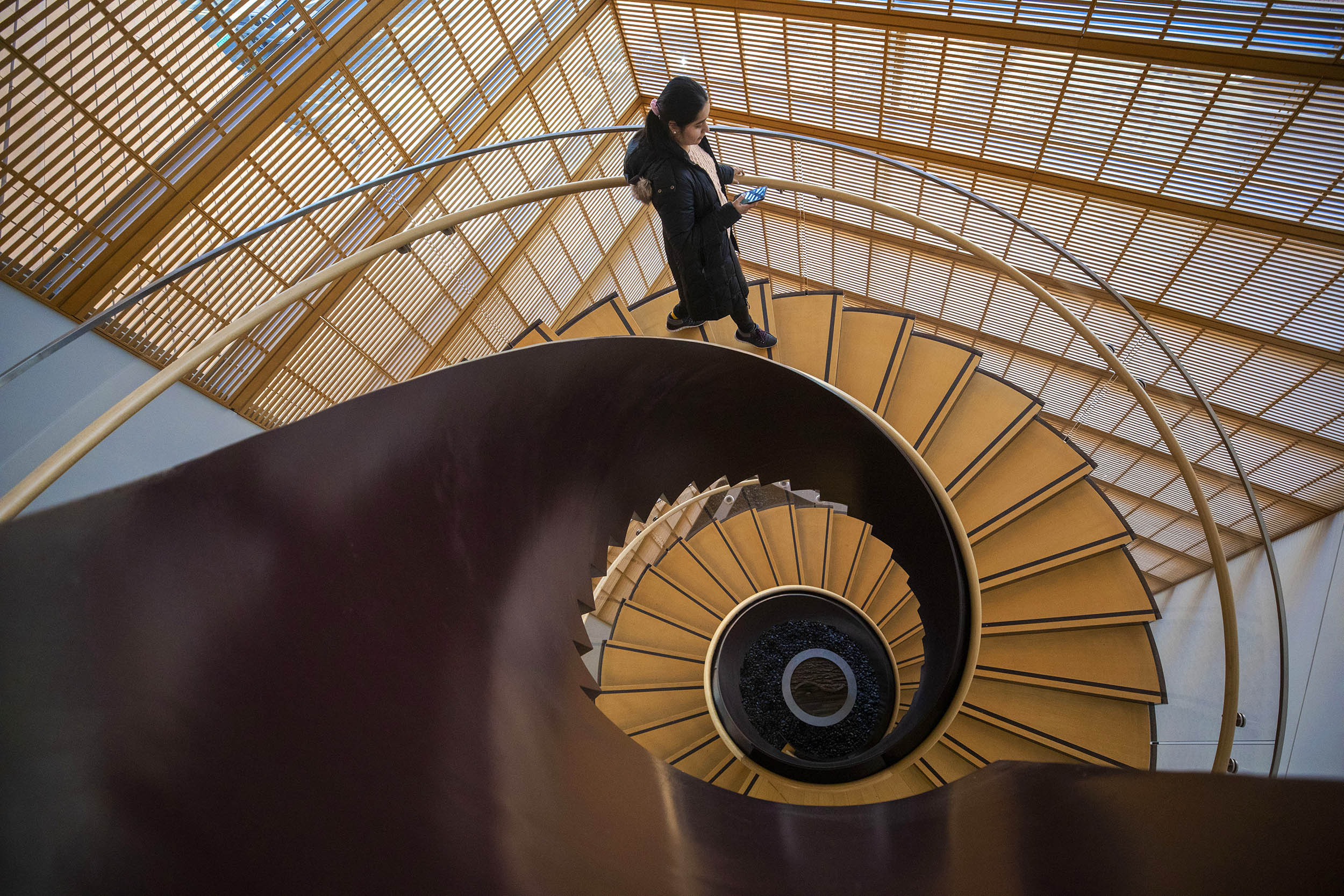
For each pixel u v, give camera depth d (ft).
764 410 11.84
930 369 13.71
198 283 11.09
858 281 20.58
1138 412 16.78
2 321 8.59
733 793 7.20
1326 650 10.27
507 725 5.63
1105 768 4.86
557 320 19.83
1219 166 12.29
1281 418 14.82
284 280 12.39
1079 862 3.58
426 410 6.39
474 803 4.36
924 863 4.78
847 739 15.42
